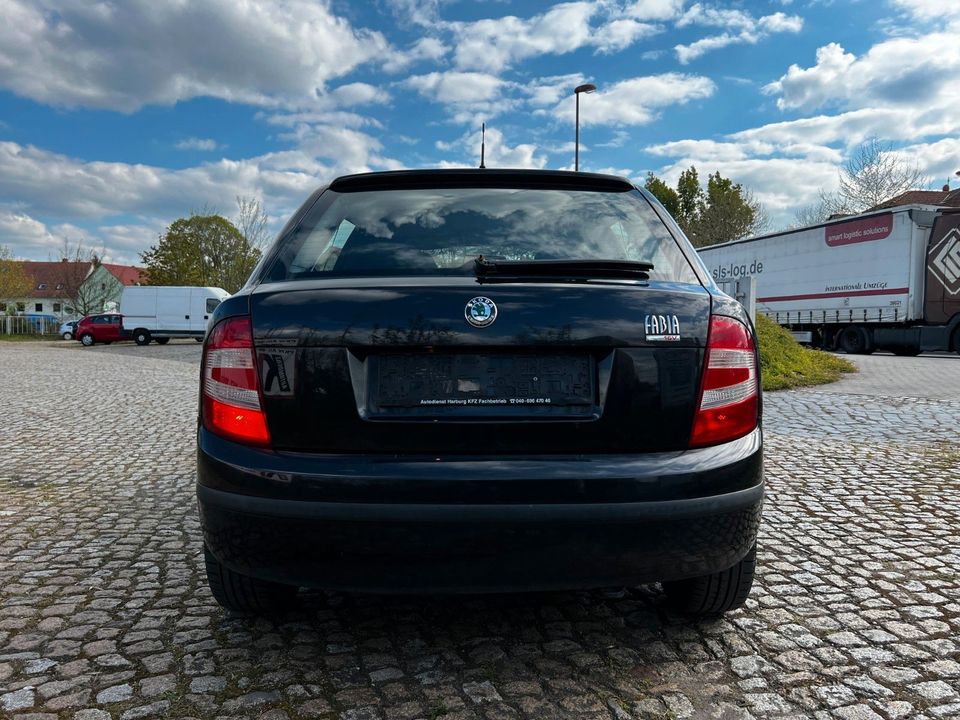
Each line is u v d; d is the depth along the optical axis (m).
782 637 2.72
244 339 2.22
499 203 2.75
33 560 3.63
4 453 6.57
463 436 2.16
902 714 2.21
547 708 2.24
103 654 2.59
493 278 2.25
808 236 23.97
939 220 19.97
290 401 2.18
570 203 2.79
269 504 2.14
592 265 2.29
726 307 2.35
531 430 2.16
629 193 2.93
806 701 2.28
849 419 8.16
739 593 2.72
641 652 2.61
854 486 5.10
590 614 2.93
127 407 10.16
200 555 3.71
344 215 2.71
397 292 2.20
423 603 3.04
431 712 2.22
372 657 2.57
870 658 2.56
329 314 2.19
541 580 2.14
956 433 7.21
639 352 2.20
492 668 2.49
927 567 3.49
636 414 2.20
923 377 13.14
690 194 57.44
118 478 5.53
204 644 2.67
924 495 4.85
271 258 2.55
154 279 53.56
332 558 2.15
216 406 2.25
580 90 28.92
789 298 24.98
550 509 2.10
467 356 2.19
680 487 2.16
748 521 2.29
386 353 2.19
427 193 2.81
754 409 2.34
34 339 54.72
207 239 53.78
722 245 28.95
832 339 23.52
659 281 2.39
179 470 5.83
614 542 2.13
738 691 2.34
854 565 3.52
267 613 2.89
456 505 2.09
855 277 22.06
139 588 3.25
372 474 2.11
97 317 35.19
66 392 12.28
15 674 2.45
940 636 2.74
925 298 20.38
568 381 2.20
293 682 2.39
